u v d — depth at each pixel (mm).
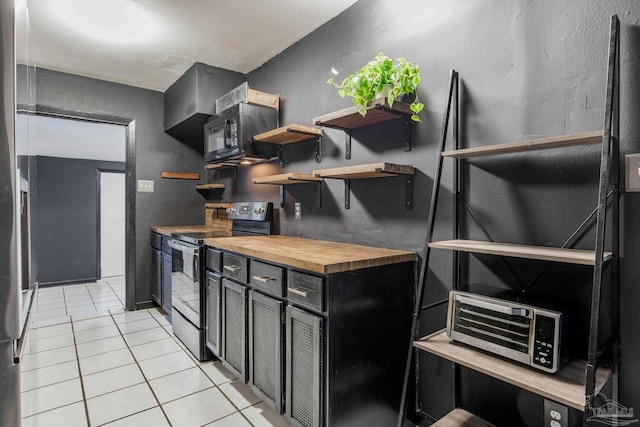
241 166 3543
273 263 1831
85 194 5582
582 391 1074
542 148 1319
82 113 3443
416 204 1896
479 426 1545
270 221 2982
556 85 1400
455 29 1741
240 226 3383
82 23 2469
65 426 1794
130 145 3744
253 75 3328
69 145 4816
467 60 1689
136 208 3787
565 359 1219
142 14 2377
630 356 1220
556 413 1374
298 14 2400
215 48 2881
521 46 1502
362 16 2234
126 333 3100
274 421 1848
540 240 1439
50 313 3691
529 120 1476
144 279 3852
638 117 1198
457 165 1696
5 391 939
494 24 1592
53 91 3301
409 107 1848
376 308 1676
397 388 1772
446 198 1750
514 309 1249
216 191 4031
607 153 1036
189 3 2252
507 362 1281
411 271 1847
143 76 3486
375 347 1671
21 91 1091
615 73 1193
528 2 1483
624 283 1229
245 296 2027
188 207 4137
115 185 5918
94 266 5602
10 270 945
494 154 1474
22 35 1107
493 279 1590
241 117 2770
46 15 2363
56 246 5301
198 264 2533
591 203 1306
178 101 3537
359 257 1666
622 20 1238
